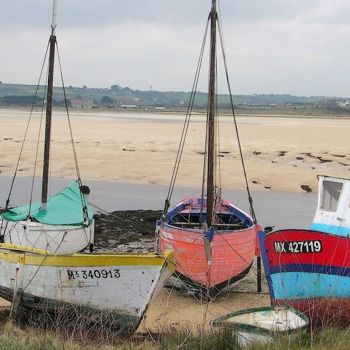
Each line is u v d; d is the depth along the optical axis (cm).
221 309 1226
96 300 1041
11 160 3419
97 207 2177
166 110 17425
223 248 1280
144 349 873
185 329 941
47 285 1054
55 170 3172
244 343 816
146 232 1864
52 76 1631
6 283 1095
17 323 1043
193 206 1653
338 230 1248
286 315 879
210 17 1305
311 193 2716
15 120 7950
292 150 4269
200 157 3712
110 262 1027
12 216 1480
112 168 3216
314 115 14625
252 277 1456
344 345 788
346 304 1043
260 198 2558
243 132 6184
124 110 16550
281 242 1062
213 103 1305
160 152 3916
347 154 4094
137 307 1037
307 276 1056
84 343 855
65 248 1432
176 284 1315
